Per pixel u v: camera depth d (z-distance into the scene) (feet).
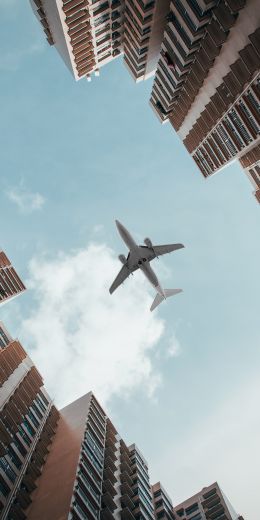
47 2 167.22
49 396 251.39
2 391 200.54
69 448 200.44
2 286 256.73
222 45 151.23
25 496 165.99
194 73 173.47
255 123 165.89
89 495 165.07
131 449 266.77
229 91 161.68
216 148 209.15
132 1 162.20
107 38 194.18
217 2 133.59
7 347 222.48
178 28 156.15
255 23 131.34
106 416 261.85
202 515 254.88
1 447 169.99
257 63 140.97
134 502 203.82
